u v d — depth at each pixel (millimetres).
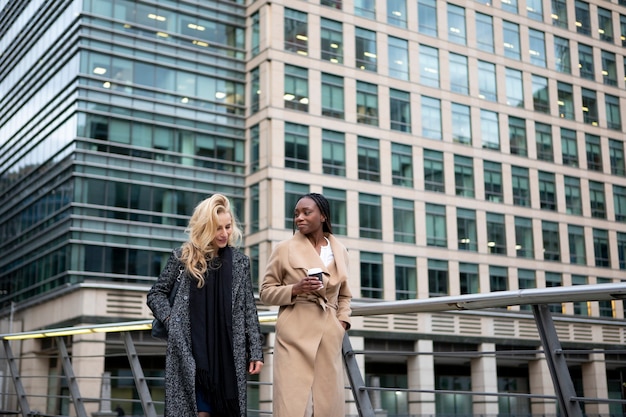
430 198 40156
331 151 37625
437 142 41125
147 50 36531
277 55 37125
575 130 46719
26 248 38750
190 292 4008
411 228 39250
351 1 40031
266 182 35656
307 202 4336
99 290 32500
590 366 40594
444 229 40406
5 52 46312
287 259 4273
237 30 39250
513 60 45281
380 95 39812
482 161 42594
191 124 36969
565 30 47938
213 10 38594
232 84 38469
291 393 4059
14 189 41594
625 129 49000
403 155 39906
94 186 34281
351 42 39500
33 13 41969
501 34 45281
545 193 44562
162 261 35031
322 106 37906
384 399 37125
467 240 40969
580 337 41062
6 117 44781
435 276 39375
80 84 34781
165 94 36719
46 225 36406
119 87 35656
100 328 6434
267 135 36125
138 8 36844
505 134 43844
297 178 36219
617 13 50562
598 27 49531
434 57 42375
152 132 36000
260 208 35781
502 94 44312
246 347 4113
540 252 43312
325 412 4117
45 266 35969
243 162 37844
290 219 35688
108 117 35188
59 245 34375
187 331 3932
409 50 41438
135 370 6195
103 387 25375
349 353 4883
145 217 35062
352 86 38969
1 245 42594
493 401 39281
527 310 41906
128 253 34344
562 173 45469
